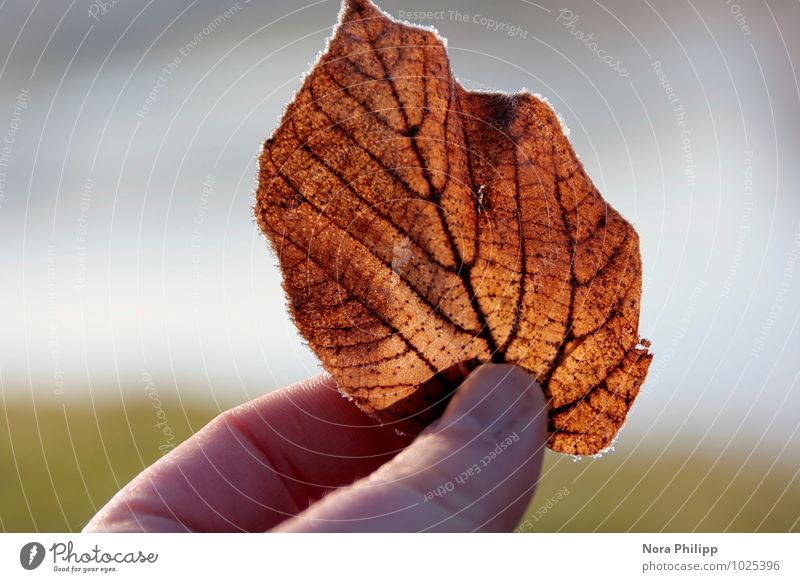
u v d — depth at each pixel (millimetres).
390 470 244
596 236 244
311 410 294
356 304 240
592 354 244
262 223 236
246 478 287
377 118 235
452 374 244
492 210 241
